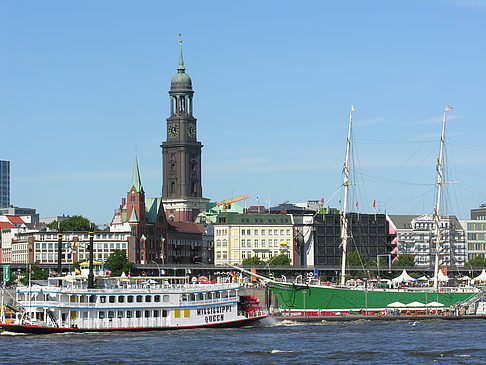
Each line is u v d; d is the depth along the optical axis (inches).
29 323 6481.3
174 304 6825.8
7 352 5807.1
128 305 6678.2
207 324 6993.1
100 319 6604.3
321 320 7736.2
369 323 7657.5
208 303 6998.0
